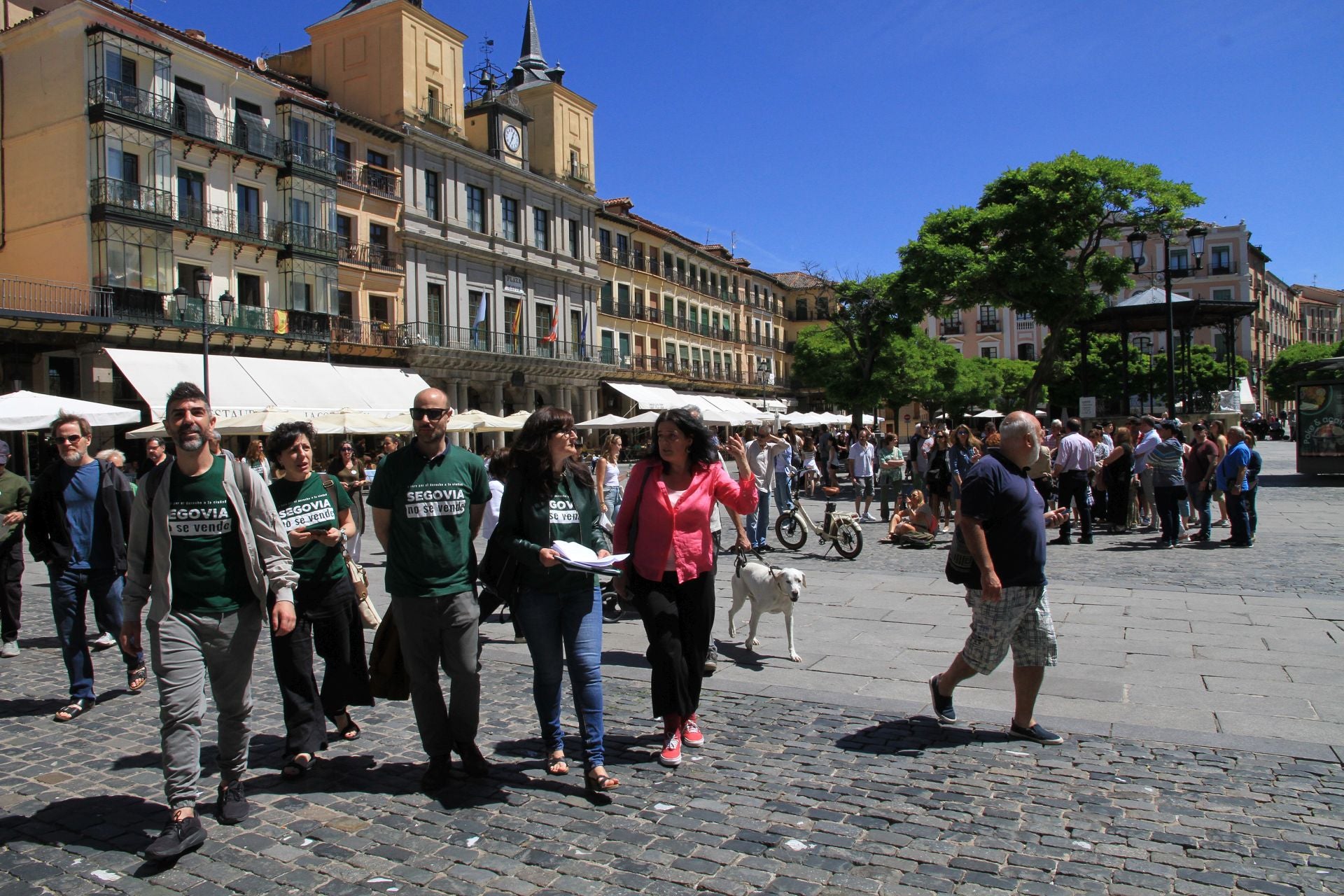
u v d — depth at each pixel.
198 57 27.73
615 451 10.89
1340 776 4.20
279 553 4.03
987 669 4.79
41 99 26.08
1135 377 53.81
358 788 4.30
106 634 7.51
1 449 7.13
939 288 26.55
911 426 72.44
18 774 4.58
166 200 26.56
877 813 3.89
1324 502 18.22
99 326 24.22
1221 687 5.65
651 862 3.48
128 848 3.69
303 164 30.81
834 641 7.16
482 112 41.81
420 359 35.03
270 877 3.41
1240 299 68.75
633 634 7.65
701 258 61.41
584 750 4.16
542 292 44.50
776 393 71.25
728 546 13.70
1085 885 3.22
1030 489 4.67
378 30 36.59
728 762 4.55
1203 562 10.87
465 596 4.27
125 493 6.22
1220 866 3.34
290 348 30.09
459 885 3.33
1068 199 24.77
